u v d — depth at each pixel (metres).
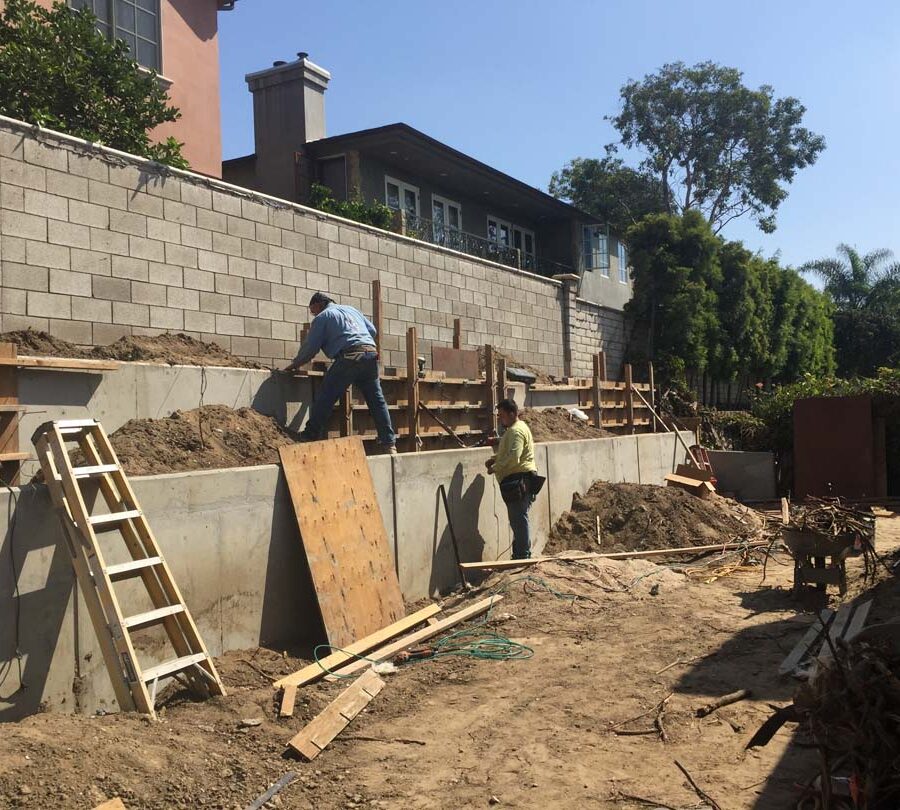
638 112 37.69
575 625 7.22
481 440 12.72
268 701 5.31
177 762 4.33
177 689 5.41
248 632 6.61
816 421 16.88
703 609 7.59
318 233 11.39
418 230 19.70
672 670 5.96
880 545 10.94
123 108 10.21
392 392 10.95
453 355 13.27
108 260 8.45
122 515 5.21
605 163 39.47
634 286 24.14
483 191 23.30
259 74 19.66
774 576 9.09
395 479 8.49
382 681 5.92
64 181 8.04
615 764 4.50
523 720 5.20
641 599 8.05
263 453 8.23
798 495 16.91
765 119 37.62
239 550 6.56
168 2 14.20
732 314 25.64
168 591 5.38
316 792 4.32
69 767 3.97
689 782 4.21
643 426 18.61
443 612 8.02
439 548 9.11
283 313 10.72
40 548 4.98
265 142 19.64
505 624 7.34
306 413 9.86
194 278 9.45
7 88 9.04
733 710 5.16
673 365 23.23
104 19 12.96
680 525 11.06
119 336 8.55
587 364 20.39
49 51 9.47
